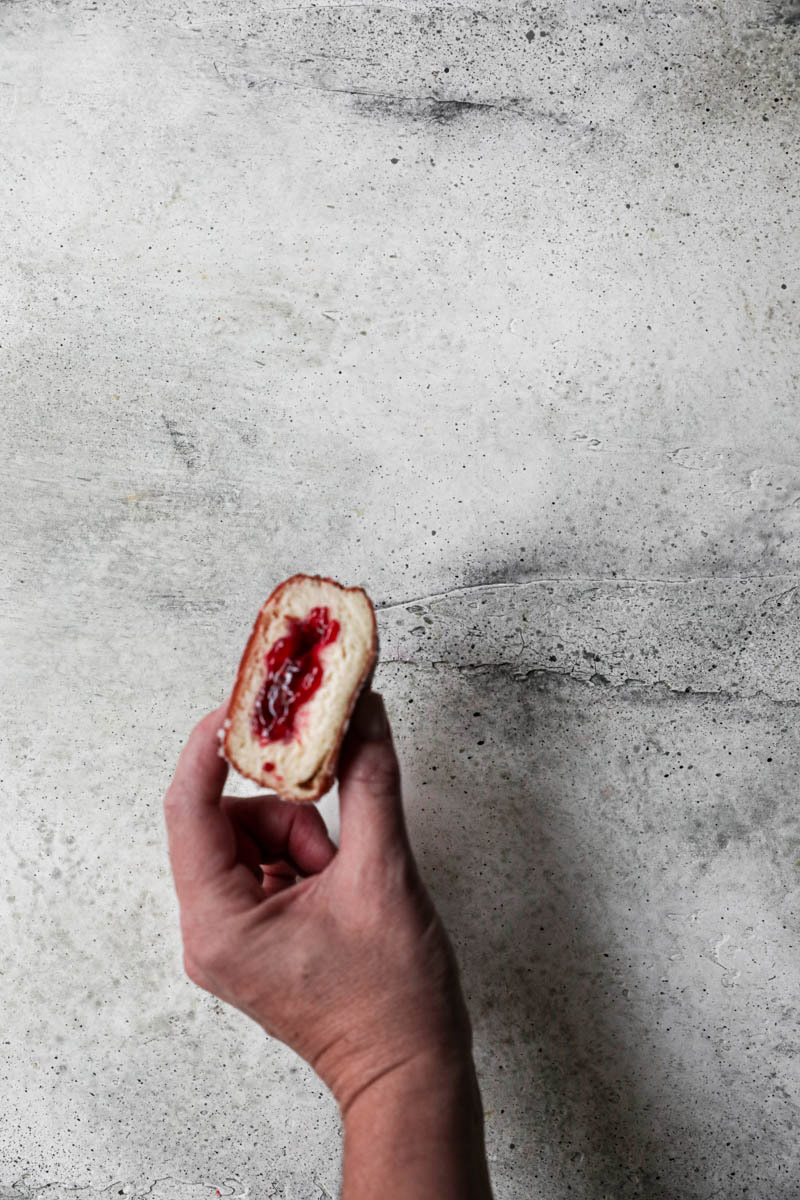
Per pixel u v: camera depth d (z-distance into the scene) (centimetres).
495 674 63
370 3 64
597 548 63
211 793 53
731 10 64
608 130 64
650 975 62
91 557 63
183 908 53
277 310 63
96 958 62
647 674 63
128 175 63
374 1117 51
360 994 51
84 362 63
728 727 63
